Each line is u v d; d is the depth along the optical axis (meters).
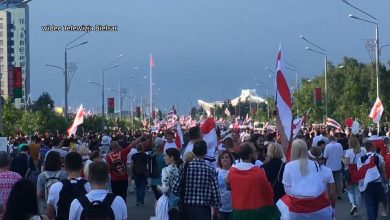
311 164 9.20
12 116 49.97
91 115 72.69
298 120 16.33
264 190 9.61
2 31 138.88
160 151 17.88
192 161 10.05
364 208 14.30
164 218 10.76
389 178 13.53
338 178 19.48
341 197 19.78
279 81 10.35
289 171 9.17
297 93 74.38
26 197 6.12
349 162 16.44
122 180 16.81
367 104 70.81
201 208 9.94
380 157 13.65
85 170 8.83
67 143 20.28
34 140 22.53
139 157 19.80
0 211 8.27
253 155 10.27
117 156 16.77
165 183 10.85
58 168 9.62
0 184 9.10
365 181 13.59
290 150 10.07
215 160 14.28
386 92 72.44
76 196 7.88
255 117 108.38
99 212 6.49
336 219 15.98
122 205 6.81
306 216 9.12
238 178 9.65
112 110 83.44
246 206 9.61
